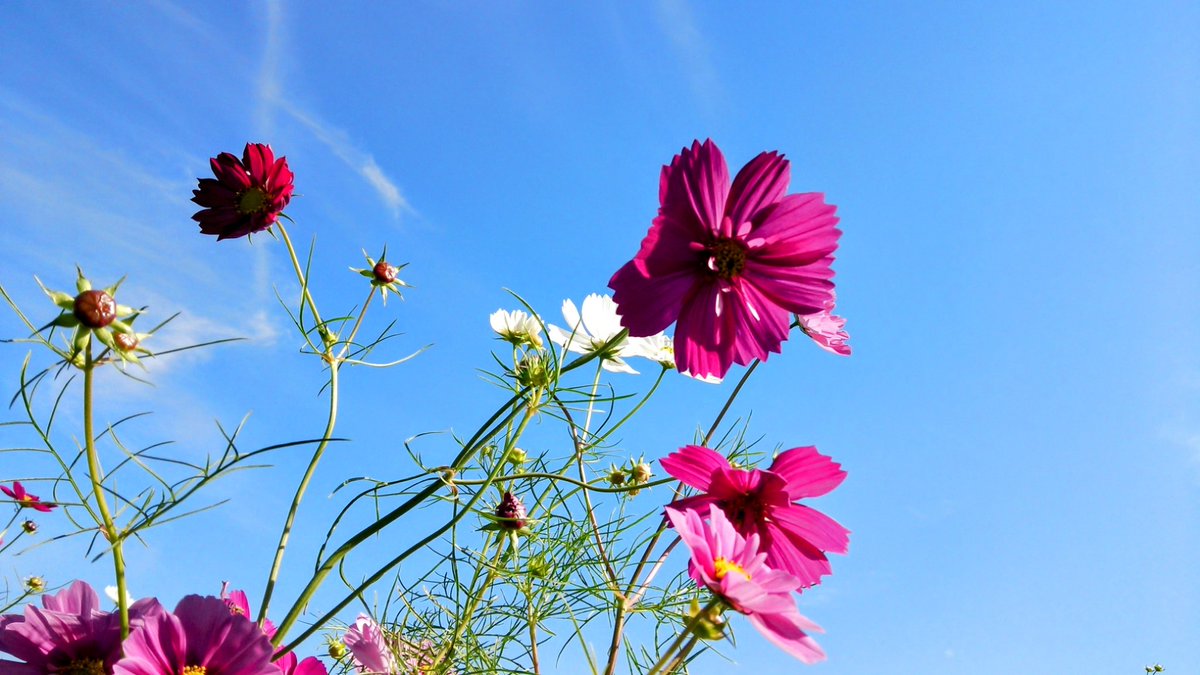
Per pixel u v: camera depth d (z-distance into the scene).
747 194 0.41
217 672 0.34
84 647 0.34
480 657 0.48
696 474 0.40
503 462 0.43
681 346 0.41
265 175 0.49
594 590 0.47
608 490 0.41
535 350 0.52
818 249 0.41
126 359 0.31
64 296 0.31
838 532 0.39
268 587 0.40
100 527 0.33
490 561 0.47
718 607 0.34
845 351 0.47
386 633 0.48
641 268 0.41
